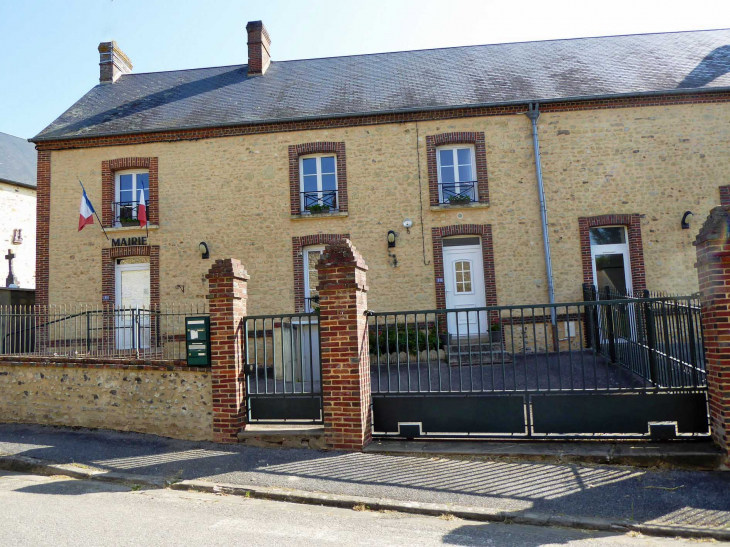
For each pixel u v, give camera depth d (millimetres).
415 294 13344
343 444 6703
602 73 14562
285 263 13641
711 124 13188
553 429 6410
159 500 5418
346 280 6781
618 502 5023
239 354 7270
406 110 13562
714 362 5867
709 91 13078
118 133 14102
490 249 13305
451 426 6699
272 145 13977
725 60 14531
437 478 5727
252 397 7293
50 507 5148
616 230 13531
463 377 10367
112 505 5234
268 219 13789
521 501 5121
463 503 5125
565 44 16844
